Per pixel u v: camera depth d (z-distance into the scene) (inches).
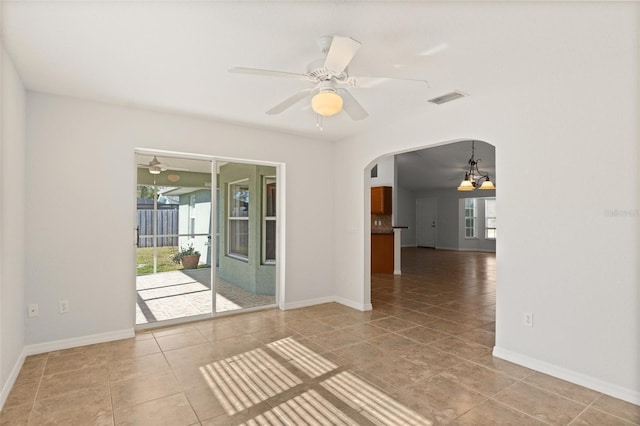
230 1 70.7
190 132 151.3
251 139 168.6
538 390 96.1
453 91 118.8
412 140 150.9
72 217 126.6
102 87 117.8
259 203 181.2
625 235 92.6
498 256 119.3
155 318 151.0
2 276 90.3
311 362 114.3
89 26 80.3
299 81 112.4
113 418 82.4
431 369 109.2
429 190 548.4
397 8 72.9
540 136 108.7
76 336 127.0
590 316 98.3
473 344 130.7
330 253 197.8
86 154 129.4
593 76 97.8
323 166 194.9
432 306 187.0
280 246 183.3
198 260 162.9
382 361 115.1
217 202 167.9
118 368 109.0
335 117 151.3
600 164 96.7
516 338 114.3
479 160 358.9
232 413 84.9
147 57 96.2
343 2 70.8
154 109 140.4
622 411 85.8
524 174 112.4
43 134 121.6
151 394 93.5
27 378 101.7
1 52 87.8
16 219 105.4
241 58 96.9
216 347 127.2
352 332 144.3
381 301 198.2
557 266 104.9
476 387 97.7
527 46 88.4
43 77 109.2
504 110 117.6
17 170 106.3
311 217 190.1
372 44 88.1
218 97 127.3
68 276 125.5
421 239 561.3
